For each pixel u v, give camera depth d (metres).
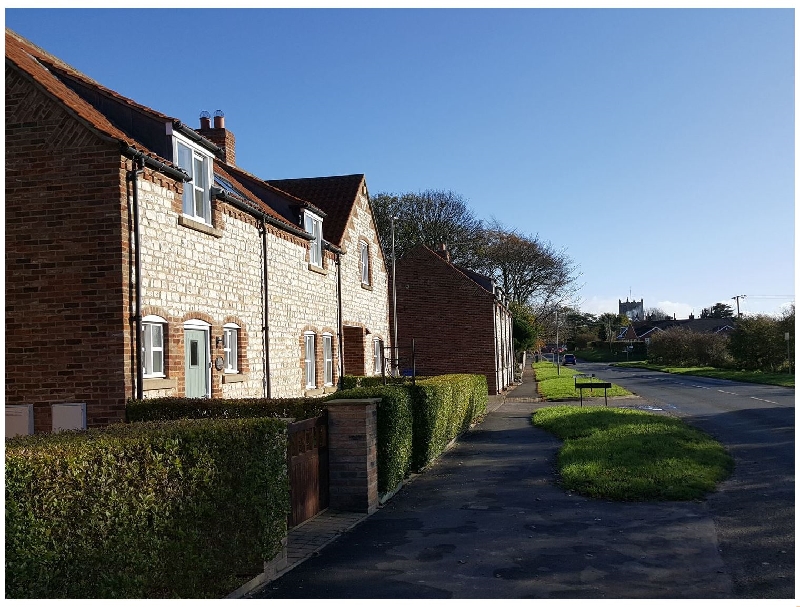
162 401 10.45
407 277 36.88
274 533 6.71
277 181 24.25
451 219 58.28
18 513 3.97
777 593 6.06
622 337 128.50
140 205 10.94
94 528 4.46
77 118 10.55
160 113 12.14
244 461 6.30
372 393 10.47
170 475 5.27
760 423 19.39
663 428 16.81
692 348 61.69
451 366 36.22
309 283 18.56
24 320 10.60
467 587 6.30
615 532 8.24
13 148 10.74
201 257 12.80
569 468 12.01
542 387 39.12
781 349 46.16
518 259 61.16
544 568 6.86
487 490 10.99
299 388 17.55
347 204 22.73
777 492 10.30
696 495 10.12
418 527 8.66
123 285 10.41
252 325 14.94
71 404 10.37
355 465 9.63
